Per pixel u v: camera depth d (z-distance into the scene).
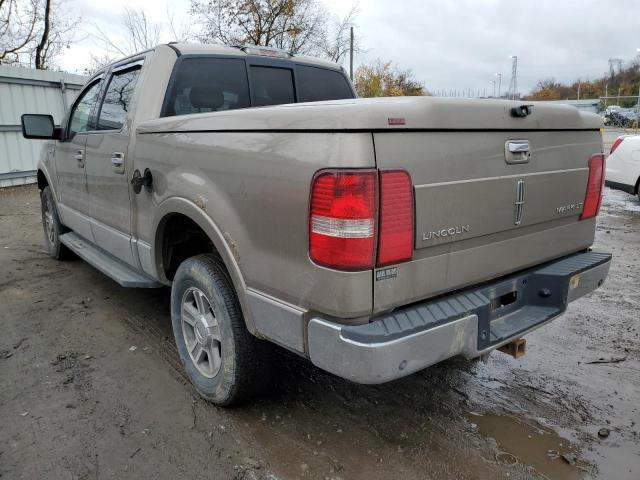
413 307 2.08
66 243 4.67
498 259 2.39
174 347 3.53
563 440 2.55
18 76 10.59
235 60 3.59
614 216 8.49
